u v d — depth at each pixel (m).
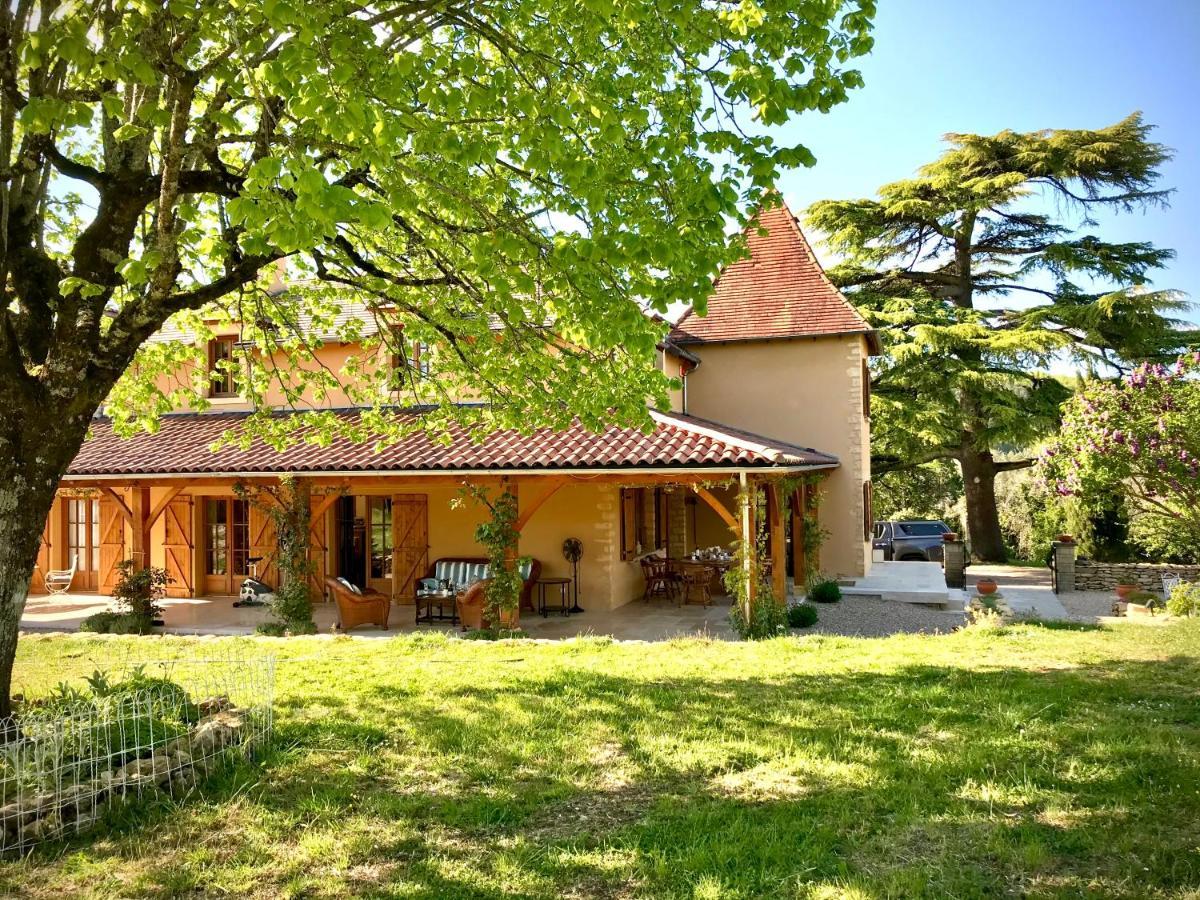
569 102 5.91
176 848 4.99
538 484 16.92
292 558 14.52
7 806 5.04
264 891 4.47
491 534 13.90
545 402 10.01
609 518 16.53
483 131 6.93
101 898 4.40
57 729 5.76
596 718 7.51
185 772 5.96
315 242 4.85
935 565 23.98
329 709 7.96
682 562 17.11
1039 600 18.33
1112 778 5.55
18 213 7.03
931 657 10.05
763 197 6.10
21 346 6.89
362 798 5.71
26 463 6.43
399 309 10.64
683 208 5.79
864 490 20.78
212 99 7.29
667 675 9.36
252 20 5.25
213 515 19.56
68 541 20.39
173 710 6.77
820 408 20.53
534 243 6.18
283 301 11.80
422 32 6.09
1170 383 15.20
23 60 4.87
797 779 5.88
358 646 12.05
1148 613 14.34
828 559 20.52
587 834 5.06
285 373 11.48
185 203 5.73
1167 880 4.22
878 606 17.02
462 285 8.62
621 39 6.93
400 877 4.59
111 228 6.80
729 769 6.13
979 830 4.88
